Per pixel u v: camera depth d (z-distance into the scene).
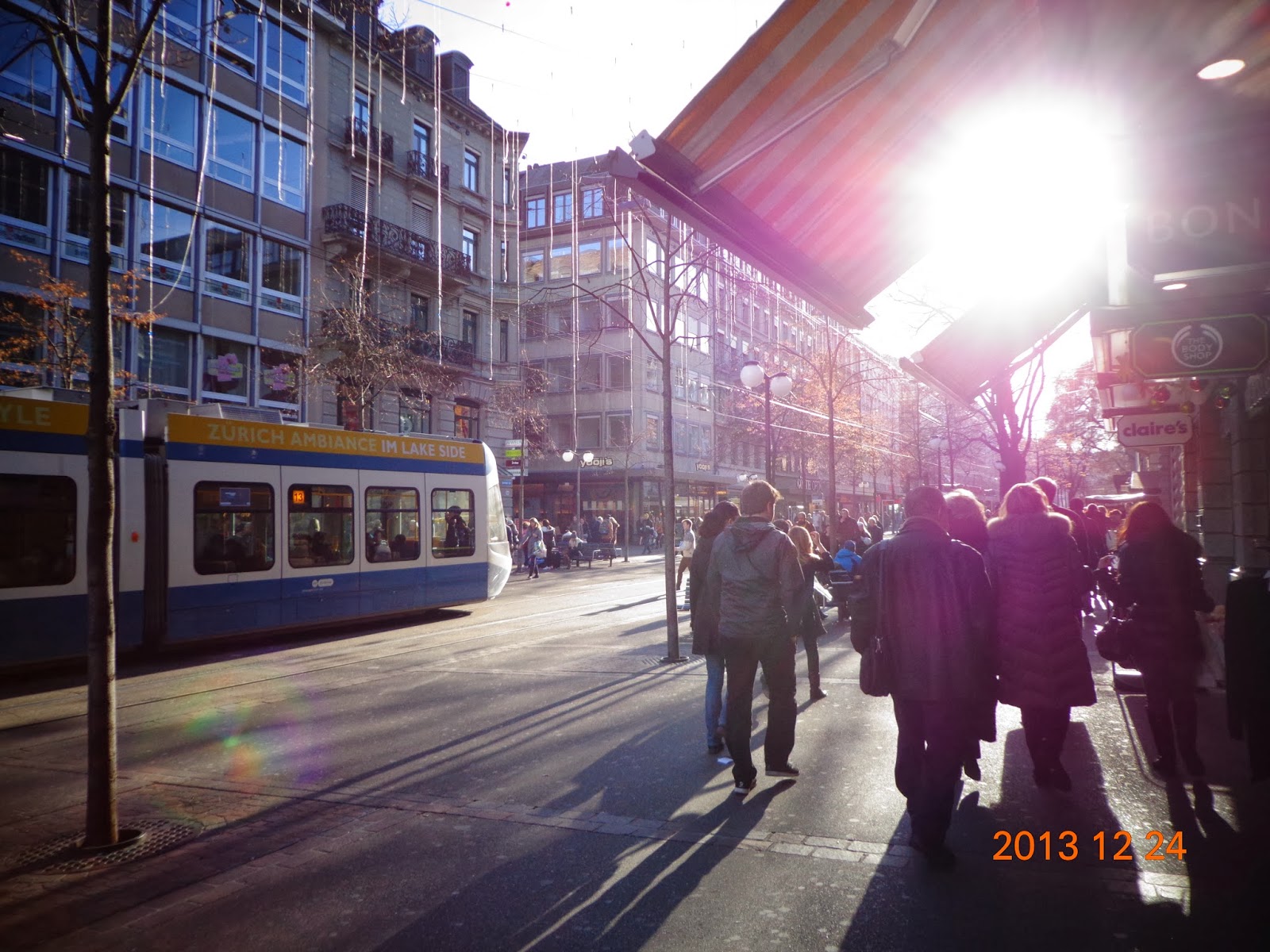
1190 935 3.27
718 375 52.09
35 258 20.36
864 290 5.89
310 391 27.41
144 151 22.92
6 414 10.34
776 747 5.46
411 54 32.31
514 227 37.88
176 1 23.25
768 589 5.21
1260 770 4.42
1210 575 10.76
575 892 3.87
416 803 5.28
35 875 4.33
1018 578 4.97
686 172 3.99
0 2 19.72
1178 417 9.77
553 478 45.94
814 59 3.48
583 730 6.93
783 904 3.67
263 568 13.00
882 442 45.50
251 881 4.15
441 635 13.84
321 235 28.36
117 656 11.95
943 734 4.06
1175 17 3.14
